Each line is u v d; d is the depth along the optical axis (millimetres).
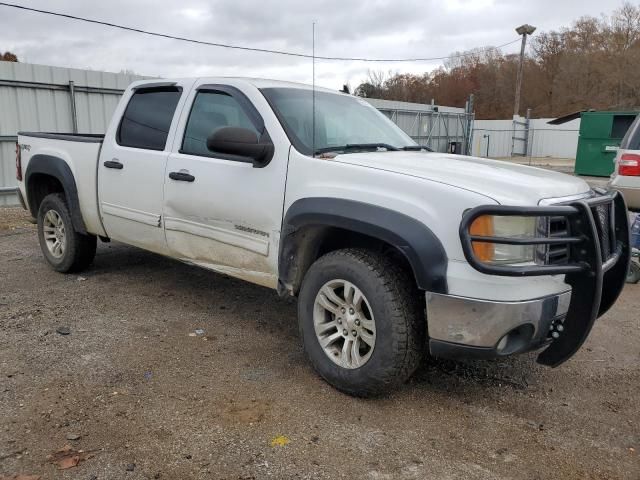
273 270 3816
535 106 62594
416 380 3680
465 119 31531
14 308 4820
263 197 3764
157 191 4535
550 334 3141
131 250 6957
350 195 3277
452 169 3369
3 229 8859
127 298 5160
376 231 3115
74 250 5652
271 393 3428
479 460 2826
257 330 4473
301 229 3578
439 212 2977
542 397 3510
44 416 3090
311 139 3850
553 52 62719
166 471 2656
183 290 5441
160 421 3078
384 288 3146
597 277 2967
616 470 2777
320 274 3455
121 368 3711
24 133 6062
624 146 7164
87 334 4277
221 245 4145
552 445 2980
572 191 3262
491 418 3238
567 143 34875
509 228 2898
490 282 2861
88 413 3137
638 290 5980
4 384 3439
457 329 2961
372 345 3229
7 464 2664
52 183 6000
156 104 4809
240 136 3633
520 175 3406
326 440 2947
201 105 4418
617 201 3596
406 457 2828
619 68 55688
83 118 13586
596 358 4141
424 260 2963
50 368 3678
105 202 5086
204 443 2885
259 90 4090
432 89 67250
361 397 3383
